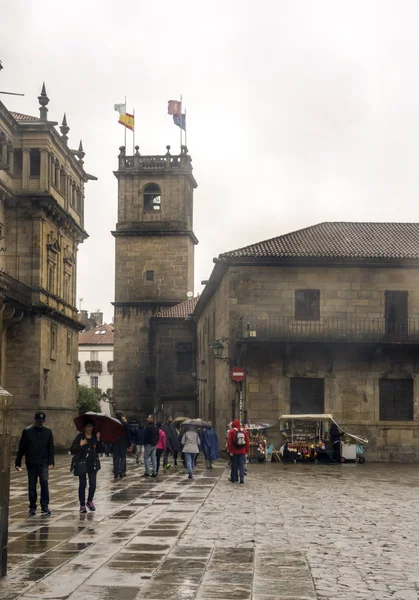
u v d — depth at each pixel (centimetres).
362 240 4122
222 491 2197
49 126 4800
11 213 4809
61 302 5266
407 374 3831
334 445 3603
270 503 1878
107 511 1714
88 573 1040
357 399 3806
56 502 1911
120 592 934
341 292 3869
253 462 3566
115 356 7088
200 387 6078
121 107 7306
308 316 3862
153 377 7031
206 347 5431
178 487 2336
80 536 1352
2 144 4644
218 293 4509
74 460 1702
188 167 7269
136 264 7238
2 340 4572
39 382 4728
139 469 3241
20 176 4822
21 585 966
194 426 2736
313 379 3822
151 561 1126
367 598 912
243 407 3775
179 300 7169
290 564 1110
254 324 3844
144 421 6988
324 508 1775
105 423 1745
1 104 4372
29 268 4794
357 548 1244
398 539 1335
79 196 5812
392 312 3878
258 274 3869
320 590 952
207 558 1152
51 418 4978
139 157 7325
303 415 3581
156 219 7256
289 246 3966
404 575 1041
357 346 3772
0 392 1010
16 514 1661
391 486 2364
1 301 4234
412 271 3884
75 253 5775
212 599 902
